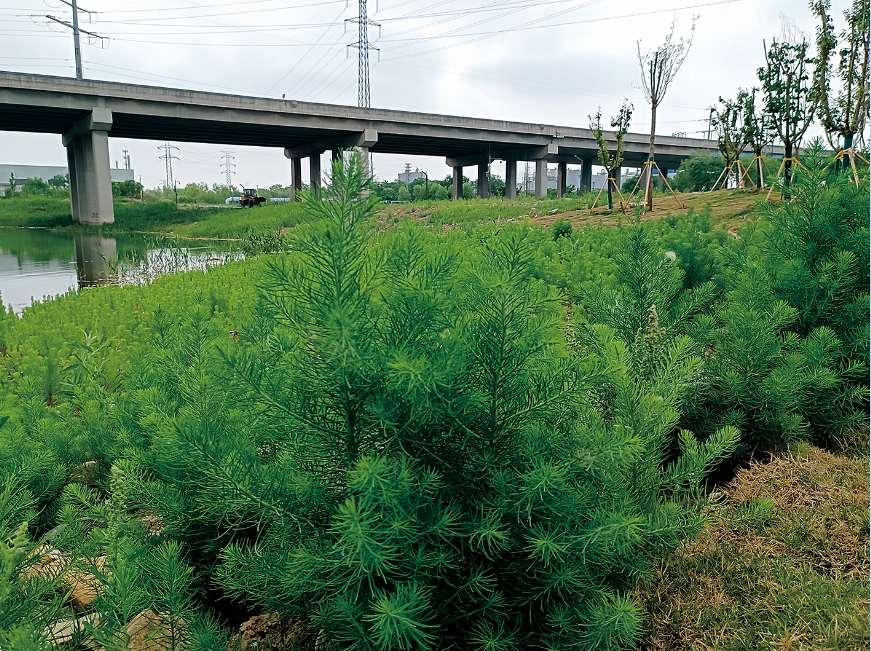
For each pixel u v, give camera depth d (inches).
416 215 1393.9
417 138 2158.0
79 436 131.6
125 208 2229.3
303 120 1856.5
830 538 97.5
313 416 69.7
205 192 3759.8
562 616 68.0
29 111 1568.7
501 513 66.5
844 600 82.0
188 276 481.1
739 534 101.0
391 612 55.3
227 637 77.5
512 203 1577.3
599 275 255.9
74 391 164.6
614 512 70.1
